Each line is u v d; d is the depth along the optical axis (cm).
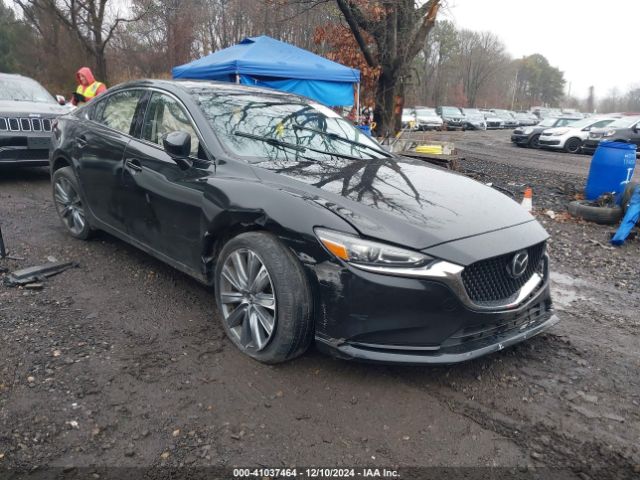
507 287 290
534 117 4784
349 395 282
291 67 1038
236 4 2736
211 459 232
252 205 300
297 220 281
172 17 2741
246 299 311
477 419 268
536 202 850
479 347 280
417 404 278
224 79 1030
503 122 4338
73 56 2358
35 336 328
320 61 1104
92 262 461
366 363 293
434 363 266
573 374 316
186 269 366
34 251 480
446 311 264
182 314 369
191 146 361
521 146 2216
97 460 229
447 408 276
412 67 1268
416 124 3117
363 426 259
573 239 634
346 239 266
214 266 347
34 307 368
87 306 376
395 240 262
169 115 393
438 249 264
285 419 261
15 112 726
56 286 407
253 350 308
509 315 287
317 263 274
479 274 275
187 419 258
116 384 283
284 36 2281
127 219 418
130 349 320
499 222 303
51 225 566
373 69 1225
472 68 7475
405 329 265
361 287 262
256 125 386
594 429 265
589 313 413
